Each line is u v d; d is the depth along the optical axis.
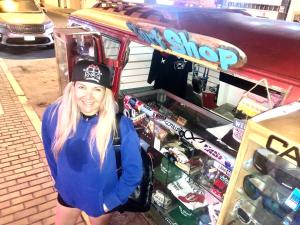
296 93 1.47
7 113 5.45
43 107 5.85
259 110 2.14
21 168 3.93
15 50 10.09
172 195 3.08
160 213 3.04
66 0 24.22
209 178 2.52
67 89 1.83
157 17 2.66
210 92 3.35
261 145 1.26
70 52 3.69
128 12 3.14
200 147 2.38
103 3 4.11
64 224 2.33
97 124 1.78
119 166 2.03
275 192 1.45
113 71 3.02
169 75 3.65
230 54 1.66
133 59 3.47
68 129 1.83
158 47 2.33
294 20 4.54
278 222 1.47
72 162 1.85
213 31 2.09
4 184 3.61
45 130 2.02
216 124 2.83
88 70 1.69
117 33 2.98
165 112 3.12
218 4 5.61
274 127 1.22
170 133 2.77
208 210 2.65
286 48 1.71
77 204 2.05
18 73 7.81
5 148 4.35
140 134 3.10
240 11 3.55
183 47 2.00
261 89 2.24
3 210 3.21
